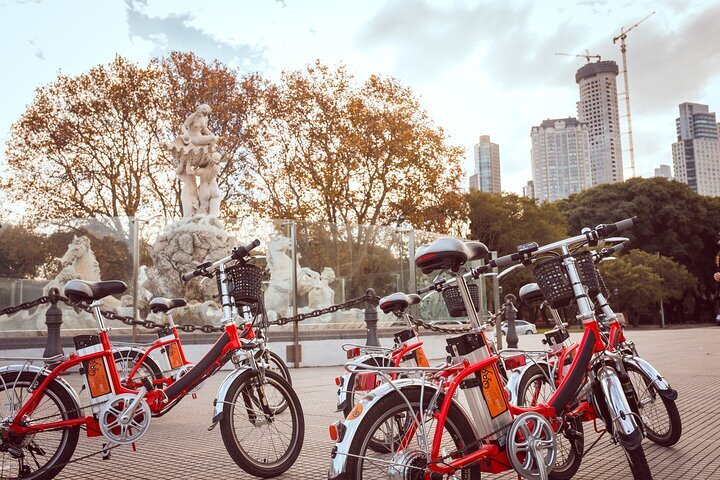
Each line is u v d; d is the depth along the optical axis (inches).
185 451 211.2
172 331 277.6
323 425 254.1
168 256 592.4
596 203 2434.8
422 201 1219.2
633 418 144.8
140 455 206.1
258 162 1182.3
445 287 188.1
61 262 568.4
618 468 173.2
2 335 545.3
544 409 140.3
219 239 601.6
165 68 1117.1
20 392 170.2
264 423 181.8
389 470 115.6
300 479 172.6
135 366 252.7
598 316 187.5
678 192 2401.6
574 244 155.4
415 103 1231.5
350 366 123.3
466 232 1347.2
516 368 177.9
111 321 550.3
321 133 1195.3
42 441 171.8
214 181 713.6
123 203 1097.4
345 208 1203.9
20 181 1082.7
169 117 1106.7
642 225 2332.7
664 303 2482.8
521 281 1718.8
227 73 1152.8
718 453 182.9
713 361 504.4
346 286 608.7
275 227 593.3
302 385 397.4
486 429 128.9
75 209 1085.1
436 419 121.9
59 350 395.5
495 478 165.6
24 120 1071.6
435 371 125.3
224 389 176.1
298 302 579.8
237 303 198.8
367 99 1218.6
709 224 2448.3
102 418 175.3
